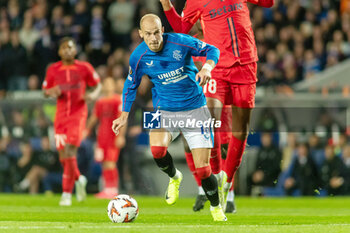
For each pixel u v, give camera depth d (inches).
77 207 1231.5
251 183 1694.1
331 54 2278.5
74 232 686.5
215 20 973.2
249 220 903.7
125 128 1708.9
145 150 1716.3
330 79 1959.9
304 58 2240.4
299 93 1812.3
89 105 1729.8
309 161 1716.3
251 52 979.3
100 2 2251.5
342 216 1024.2
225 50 967.6
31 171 1729.8
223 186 944.3
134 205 820.6
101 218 936.3
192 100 818.8
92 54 2192.4
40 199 1485.0
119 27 2247.8
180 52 802.2
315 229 733.3
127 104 834.8
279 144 1704.0
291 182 1705.2
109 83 1611.7
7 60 2155.5
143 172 1715.1
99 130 1608.0
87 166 1733.5
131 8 2252.7
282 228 735.7
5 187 1747.0
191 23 1000.2
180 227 733.9
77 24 2222.0
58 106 1282.0
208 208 1203.9
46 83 1296.8
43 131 1726.1
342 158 1729.8
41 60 2160.4
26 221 861.8
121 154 1708.9
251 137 1692.9
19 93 1840.6
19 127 1732.3
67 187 1285.7
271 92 1882.4
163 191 1711.4
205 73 771.4
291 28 2315.5
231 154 981.8
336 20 2389.3
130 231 692.1
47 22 2301.9
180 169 1676.9
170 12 989.2
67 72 1284.4
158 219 908.6
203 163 802.2
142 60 812.6
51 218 937.5
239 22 968.9
